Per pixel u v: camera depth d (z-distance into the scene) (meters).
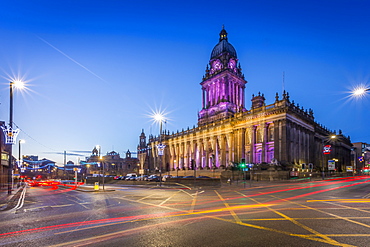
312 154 77.62
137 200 22.47
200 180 43.56
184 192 31.31
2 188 47.97
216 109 100.19
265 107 73.69
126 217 13.84
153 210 16.17
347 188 32.62
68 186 55.84
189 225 11.53
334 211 15.03
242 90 106.62
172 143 112.12
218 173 82.88
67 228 11.41
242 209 16.02
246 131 79.31
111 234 10.16
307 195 24.81
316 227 10.98
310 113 82.12
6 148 56.09
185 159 103.38
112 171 144.00
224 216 13.63
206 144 94.19
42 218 14.21
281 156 65.69
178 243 8.82
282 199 21.53
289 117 67.88
